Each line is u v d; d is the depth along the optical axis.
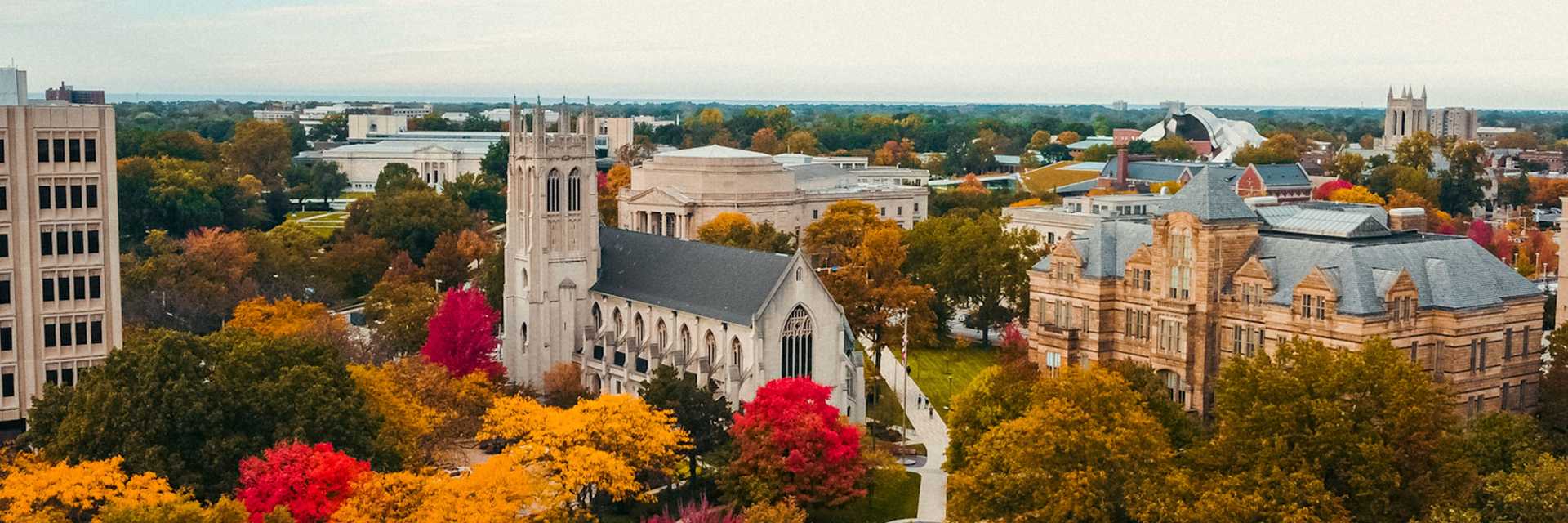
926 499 175.75
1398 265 183.38
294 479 134.75
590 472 150.38
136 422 146.50
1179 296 196.50
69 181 188.25
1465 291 182.50
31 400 177.50
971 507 146.88
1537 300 188.75
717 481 164.62
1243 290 190.50
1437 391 142.88
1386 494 133.75
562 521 141.12
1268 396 142.50
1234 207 193.62
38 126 185.50
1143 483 139.38
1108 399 152.38
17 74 195.38
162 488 135.50
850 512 170.50
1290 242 192.00
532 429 159.62
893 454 193.25
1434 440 137.50
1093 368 164.38
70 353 191.50
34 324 188.75
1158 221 198.12
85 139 188.75
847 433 162.75
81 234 190.12
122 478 136.75
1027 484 142.50
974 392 173.25
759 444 160.12
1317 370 142.62
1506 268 191.00
